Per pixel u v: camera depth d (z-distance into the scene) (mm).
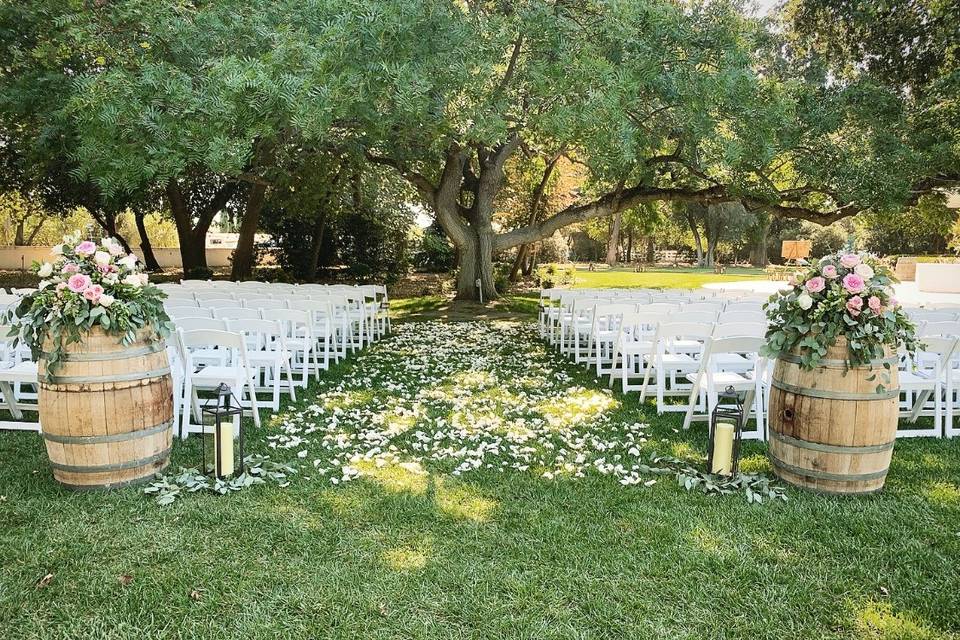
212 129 7043
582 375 7438
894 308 3754
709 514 3578
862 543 3250
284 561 3021
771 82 9758
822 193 11711
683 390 6449
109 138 7480
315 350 6961
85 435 3639
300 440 4805
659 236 46031
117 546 3125
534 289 20828
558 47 7848
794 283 3932
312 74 6660
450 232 15281
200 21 7715
